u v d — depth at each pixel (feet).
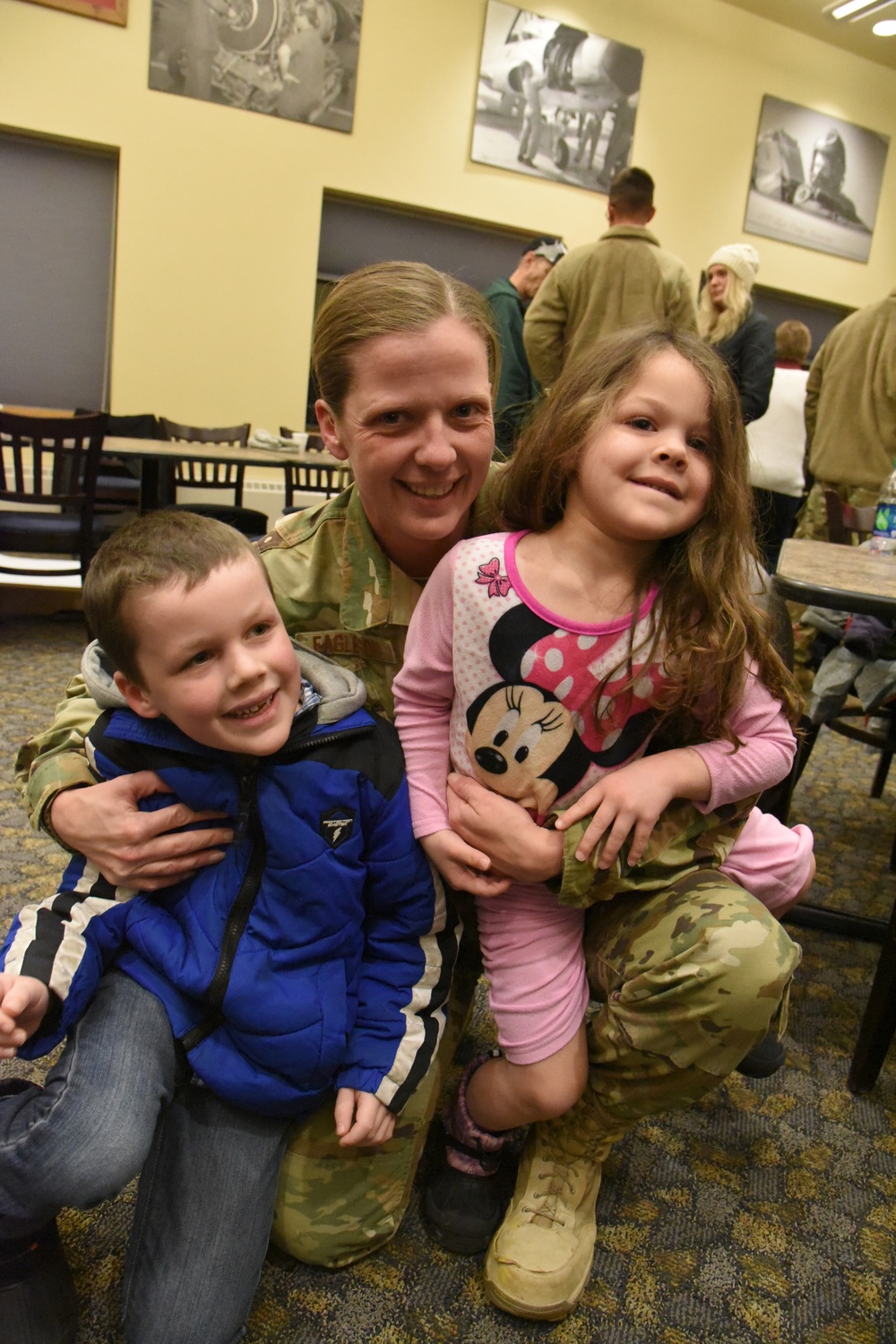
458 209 18.88
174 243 16.71
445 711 3.12
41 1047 2.52
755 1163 3.69
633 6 19.34
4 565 10.00
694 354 2.82
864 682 5.43
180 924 2.85
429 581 3.08
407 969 2.94
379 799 2.90
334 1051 2.75
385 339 2.71
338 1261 3.00
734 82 20.72
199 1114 2.85
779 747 2.96
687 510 2.73
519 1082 2.95
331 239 18.63
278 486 17.44
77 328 16.87
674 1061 2.77
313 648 3.45
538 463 2.98
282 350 17.89
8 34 14.93
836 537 7.69
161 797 2.85
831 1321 3.01
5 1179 2.38
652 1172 3.60
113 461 15.17
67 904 2.76
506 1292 2.86
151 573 2.49
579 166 19.65
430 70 17.93
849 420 10.68
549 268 12.21
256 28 16.37
